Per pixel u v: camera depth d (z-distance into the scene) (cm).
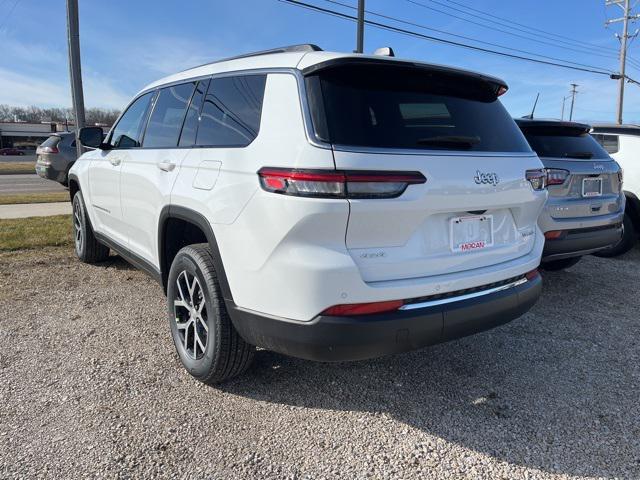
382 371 325
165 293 354
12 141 8331
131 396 288
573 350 362
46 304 430
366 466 235
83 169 516
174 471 228
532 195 294
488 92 304
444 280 248
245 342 281
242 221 248
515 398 296
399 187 230
